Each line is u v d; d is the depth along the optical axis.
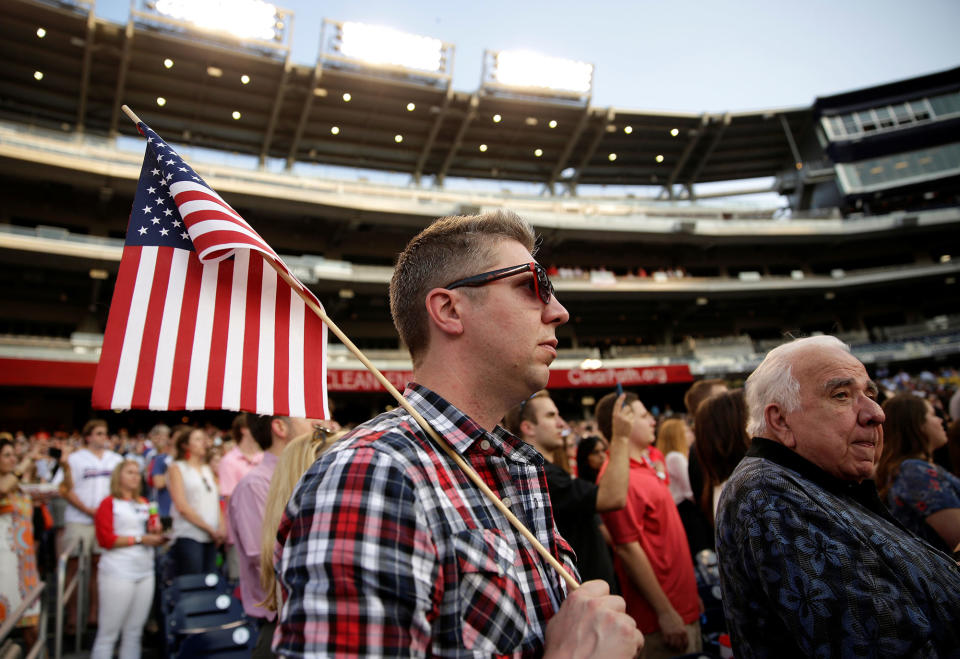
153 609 4.78
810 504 1.32
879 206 32.38
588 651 0.84
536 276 1.15
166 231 1.31
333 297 25.41
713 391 3.98
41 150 18.78
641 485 2.78
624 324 31.80
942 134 31.31
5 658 2.58
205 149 26.56
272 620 2.12
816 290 29.98
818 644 1.17
